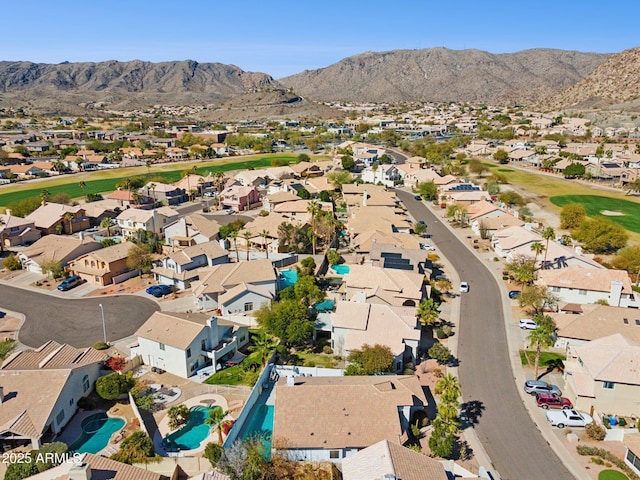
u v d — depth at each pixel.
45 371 53.12
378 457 40.38
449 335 71.75
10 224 112.94
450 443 46.66
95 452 47.81
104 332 71.12
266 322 67.88
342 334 65.81
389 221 119.62
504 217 121.69
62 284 89.12
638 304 78.12
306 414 48.16
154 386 59.34
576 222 123.12
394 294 76.62
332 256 99.88
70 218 122.31
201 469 44.72
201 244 97.06
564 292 81.81
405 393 50.28
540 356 65.81
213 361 63.03
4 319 77.44
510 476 45.25
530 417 53.91
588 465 46.59
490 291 87.88
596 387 53.50
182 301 83.62
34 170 198.75
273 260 98.75
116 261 93.00
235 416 53.38
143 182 176.25
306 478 43.50
